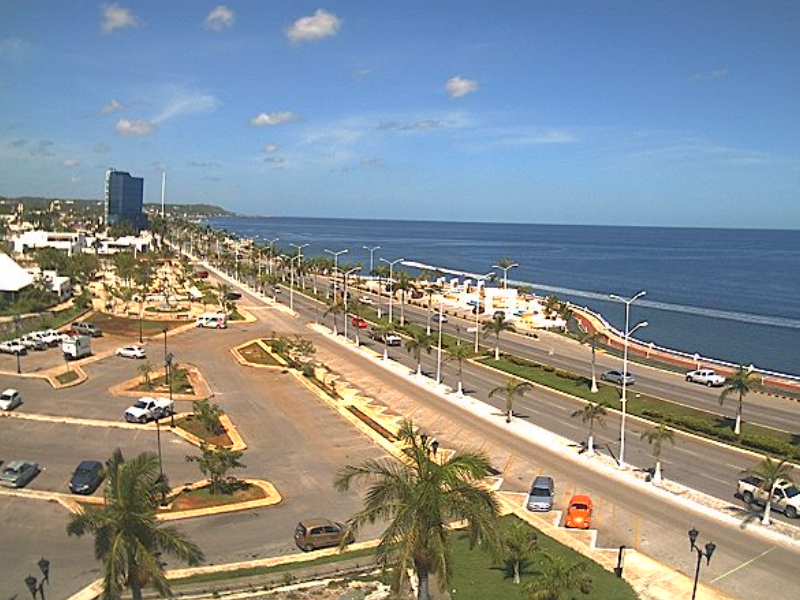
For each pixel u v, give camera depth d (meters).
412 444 27.48
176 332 102.38
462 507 25.78
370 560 35.34
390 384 76.81
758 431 61.66
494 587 32.66
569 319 130.62
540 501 43.03
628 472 50.19
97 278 160.75
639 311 168.50
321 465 50.44
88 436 55.09
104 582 25.69
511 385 63.22
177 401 65.88
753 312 168.38
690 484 48.34
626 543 38.66
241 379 75.81
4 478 44.69
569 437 58.94
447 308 140.88
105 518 26.03
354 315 117.88
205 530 39.28
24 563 35.03
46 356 83.31
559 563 31.86
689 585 34.16
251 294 152.38
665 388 79.00
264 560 35.53
